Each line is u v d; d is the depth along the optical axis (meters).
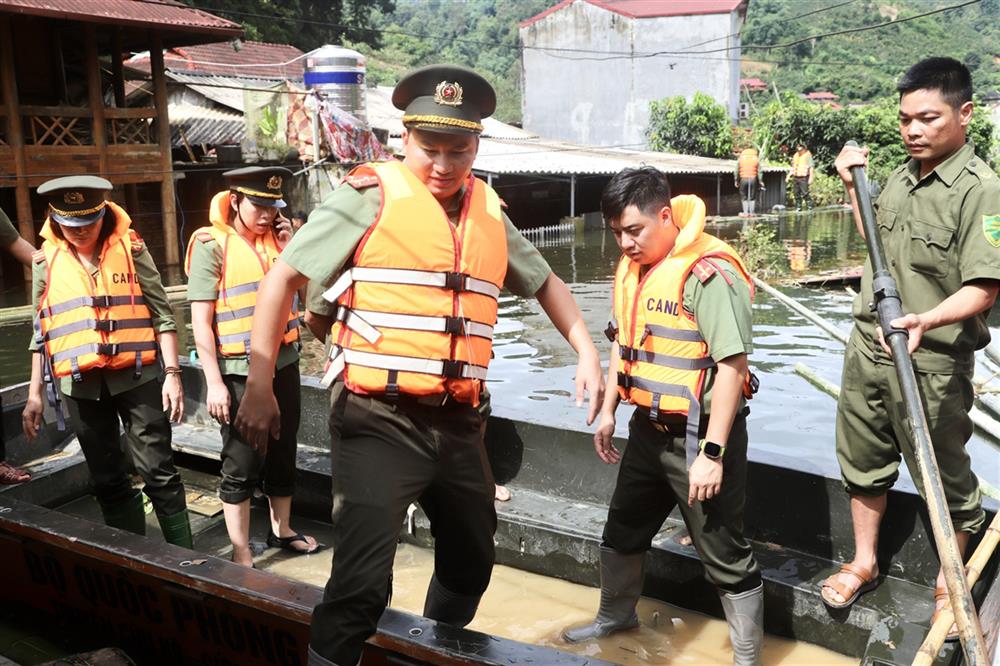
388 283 2.26
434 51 75.31
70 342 3.67
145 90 18.47
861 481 3.12
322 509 4.51
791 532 3.57
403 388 2.26
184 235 16.92
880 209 3.00
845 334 8.12
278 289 2.28
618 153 27.42
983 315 2.88
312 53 16.42
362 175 2.33
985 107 30.25
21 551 3.54
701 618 3.47
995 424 5.61
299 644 2.77
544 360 8.01
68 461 4.77
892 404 2.95
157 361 3.87
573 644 3.30
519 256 2.54
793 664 3.13
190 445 5.03
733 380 2.69
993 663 2.42
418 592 3.76
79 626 3.48
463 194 2.39
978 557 2.77
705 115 30.69
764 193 27.56
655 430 2.96
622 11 35.09
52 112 13.24
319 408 4.90
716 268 2.71
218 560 3.06
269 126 16.44
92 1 13.88
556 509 4.06
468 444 2.41
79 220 3.60
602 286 12.45
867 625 3.10
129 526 4.00
